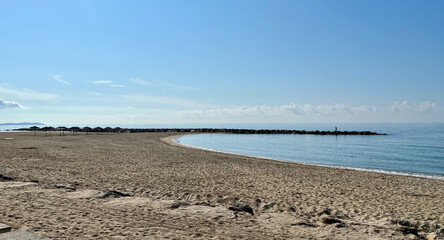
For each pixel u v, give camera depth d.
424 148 43.25
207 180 13.31
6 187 9.36
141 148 29.95
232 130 104.12
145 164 17.92
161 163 18.72
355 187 12.89
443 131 118.69
